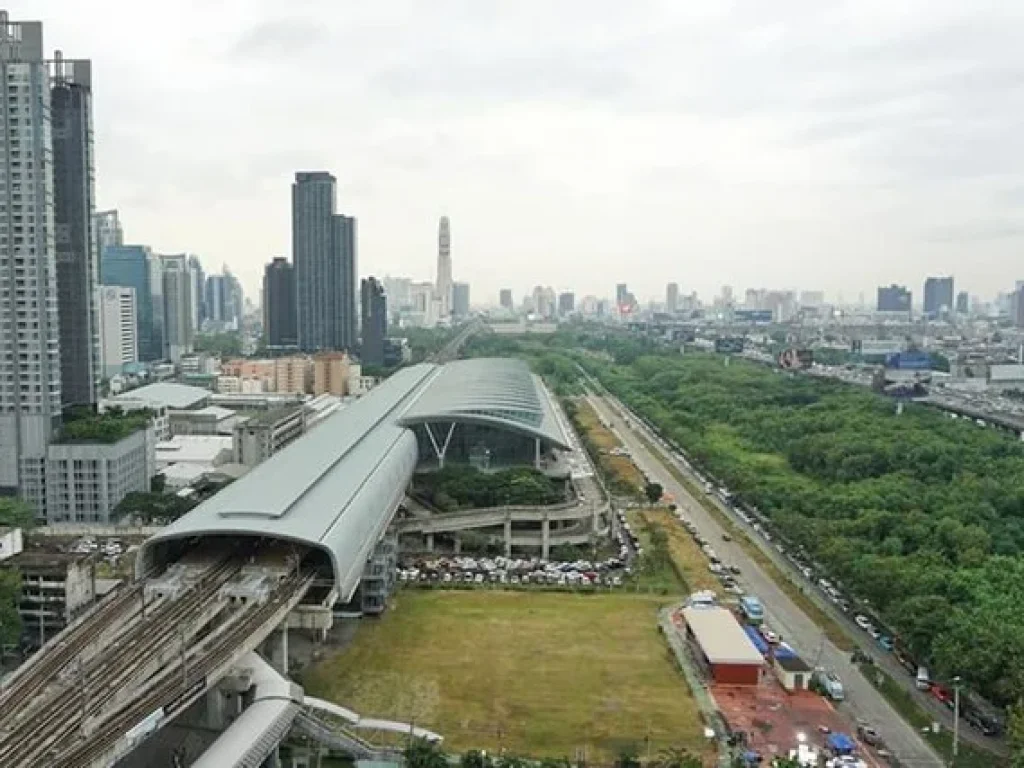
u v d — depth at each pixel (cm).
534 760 13912
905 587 18788
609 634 19138
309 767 13862
